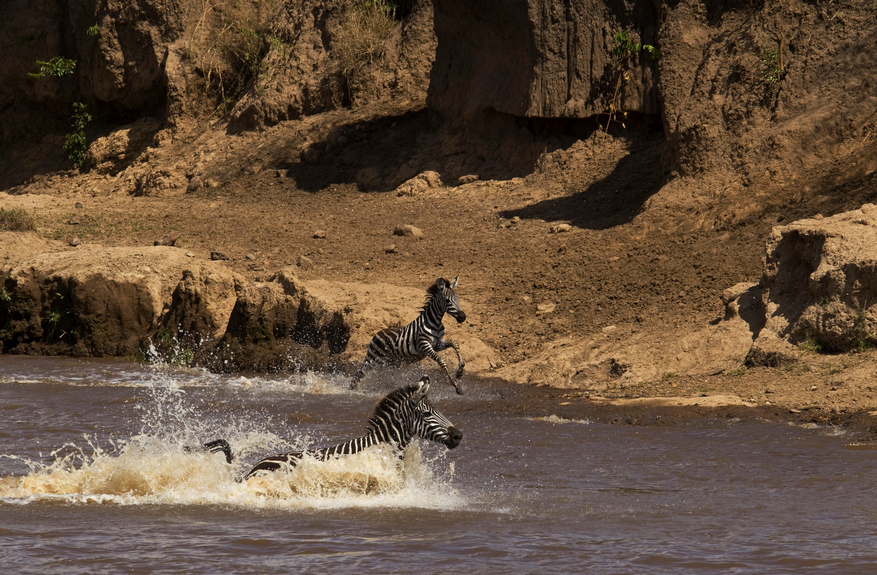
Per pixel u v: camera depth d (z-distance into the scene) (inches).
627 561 907.4
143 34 5128.0
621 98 3494.1
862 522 1059.9
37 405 2006.6
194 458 1251.2
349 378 2411.4
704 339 2218.3
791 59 3080.7
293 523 1057.5
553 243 3080.7
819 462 1385.3
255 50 4960.6
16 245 3516.2
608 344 2356.1
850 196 2667.3
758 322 2224.4
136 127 5118.1
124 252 3191.4
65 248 3577.8
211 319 2886.3
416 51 4510.3
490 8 3782.0
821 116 2938.0
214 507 1137.4
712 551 943.7
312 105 4598.9
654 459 1435.8
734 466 1379.2
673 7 3373.5
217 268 2984.7
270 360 2667.3
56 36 5472.4
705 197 2974.9
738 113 3051.2
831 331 2012.8
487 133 3922.2
